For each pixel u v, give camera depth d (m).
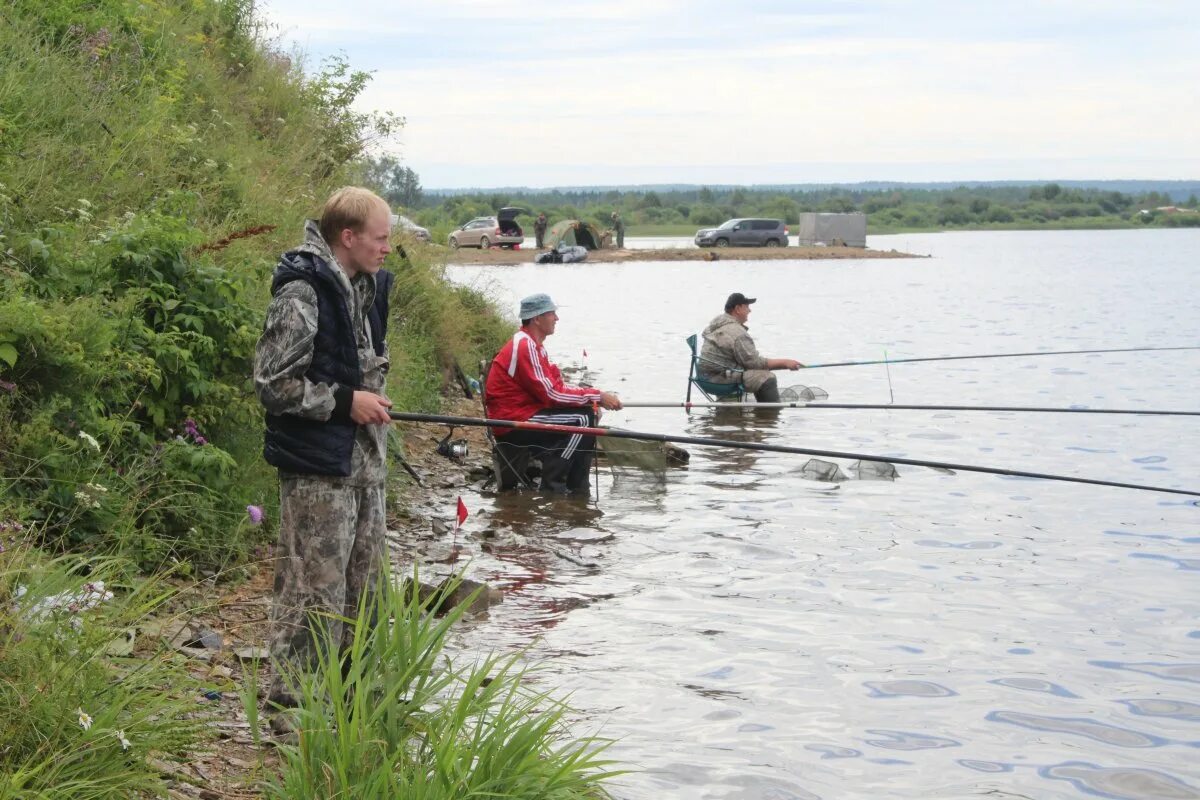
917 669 5.95
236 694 4.97
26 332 6.05
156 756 3.99
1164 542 8.31
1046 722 5.36
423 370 12.07
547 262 50.00
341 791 3.64
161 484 6.26
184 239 7.51
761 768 4.83
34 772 3.39
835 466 10.46
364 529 4.83
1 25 10.80
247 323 7.43
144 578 5.81
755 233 62.91
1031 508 9.31
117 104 10.91
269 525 7.04
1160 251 71.44
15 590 4.23
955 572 7.59
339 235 4.67
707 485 10.16
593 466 10.50
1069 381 16.77
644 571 7.57
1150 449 11.78
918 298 32.84
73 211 8.22
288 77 16.14
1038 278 42.88
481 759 3.83
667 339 21.50
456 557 7.73
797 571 7.60
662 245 73.44
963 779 4.81
